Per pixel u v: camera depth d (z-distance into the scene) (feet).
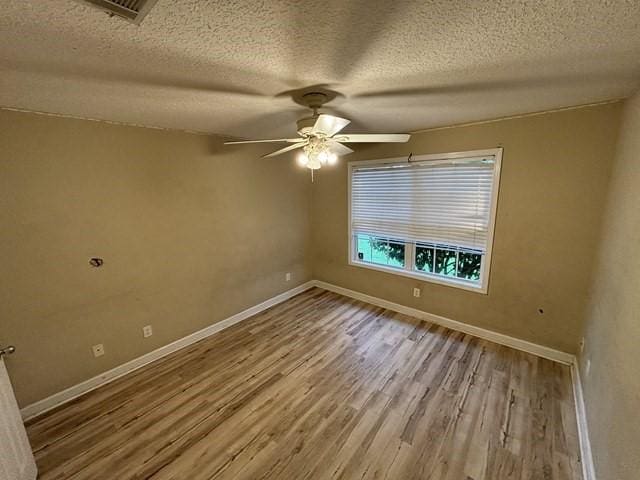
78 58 3.99
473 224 9.62
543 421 6.51
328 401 7.25
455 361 8.71
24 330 6.76
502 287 9.30
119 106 6.38
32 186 6.62
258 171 11.65
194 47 3.76
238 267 11.40
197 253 10.01
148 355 9.02
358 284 13.29
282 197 12.77
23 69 4.30
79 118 7.16
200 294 10.25
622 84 5.49
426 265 11.16
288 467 5.58
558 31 3.50
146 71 4.51
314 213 14.20
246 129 9.23
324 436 6.25
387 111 7.37
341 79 4.99
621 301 4.81
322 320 11.50
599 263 6.97
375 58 4.19
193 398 7.47
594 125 7.18
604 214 7.15
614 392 4.57
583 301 7.98
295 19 3.15
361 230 12.69
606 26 3.36
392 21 3.24
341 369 8.48
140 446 6.10
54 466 5.70
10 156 6.30
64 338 7.36
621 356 4.45
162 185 8.88
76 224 7.32
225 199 10.64
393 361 8.79
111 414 6.98
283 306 12.87
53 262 7.05
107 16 2.97
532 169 8.23
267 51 3.92
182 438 6.28
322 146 6.39
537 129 7.98
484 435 6.19
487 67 4.59
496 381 7.80
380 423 6.55
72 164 7.14
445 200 10.07
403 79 5.08
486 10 3.04
